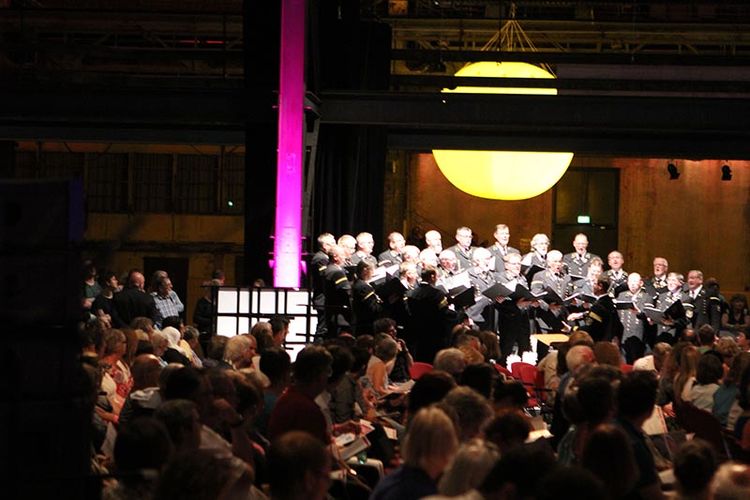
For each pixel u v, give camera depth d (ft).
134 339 42.22
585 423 26.30
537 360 69.41
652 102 69.62
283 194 63.10
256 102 67.62
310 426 28.66
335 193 75.10
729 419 37.42
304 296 61.52
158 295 72.08
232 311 61.21
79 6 106.52
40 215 17.29
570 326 73.61
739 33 99.09
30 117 67.56
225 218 119.75
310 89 68.44
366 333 62.90
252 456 27.22
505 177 85.46
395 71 104.27
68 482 17.15
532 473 16.83
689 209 116.98
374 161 76.23
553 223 116.98
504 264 75.15
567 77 87.30
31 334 17.15
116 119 67.72
